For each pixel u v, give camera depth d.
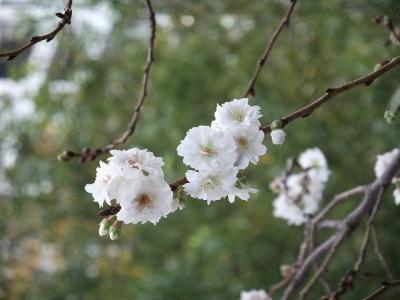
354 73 1.38
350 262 1.42
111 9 1.37
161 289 1.45
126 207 0.45
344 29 1.32
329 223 0.78
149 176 0.45
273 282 1.43
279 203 0.86
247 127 0.47
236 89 1.44
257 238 1.48
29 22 1.43
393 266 1.45
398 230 1.45
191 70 1.49
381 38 1.28
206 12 1.40
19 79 1.52
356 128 1.49
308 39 1.43
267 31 1.40
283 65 1.45
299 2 1.29
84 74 1.54
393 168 0.74
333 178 1.45
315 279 0.75
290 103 1.45
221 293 1.45
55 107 1.54
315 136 1.44
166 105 1.51
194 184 0.46
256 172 1.48
